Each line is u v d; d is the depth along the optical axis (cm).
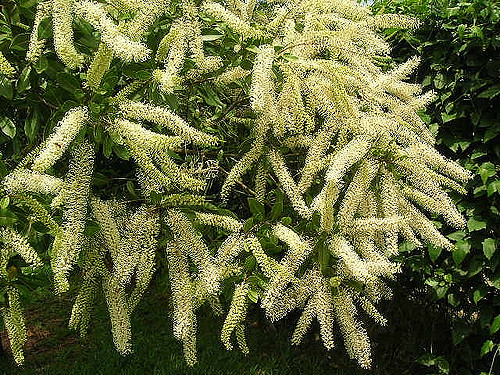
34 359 528
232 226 279
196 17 295
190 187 265
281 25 324
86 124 248
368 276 260
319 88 290
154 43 299
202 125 376
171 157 321
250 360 505
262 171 337
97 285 295
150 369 486
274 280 263
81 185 245
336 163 274
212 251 323
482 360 437
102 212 267
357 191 288
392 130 300
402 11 470
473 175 408
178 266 272
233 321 264
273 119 290
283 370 493
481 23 418
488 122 410
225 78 314
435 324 468
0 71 244
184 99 358
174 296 271
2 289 251
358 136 288
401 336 496
